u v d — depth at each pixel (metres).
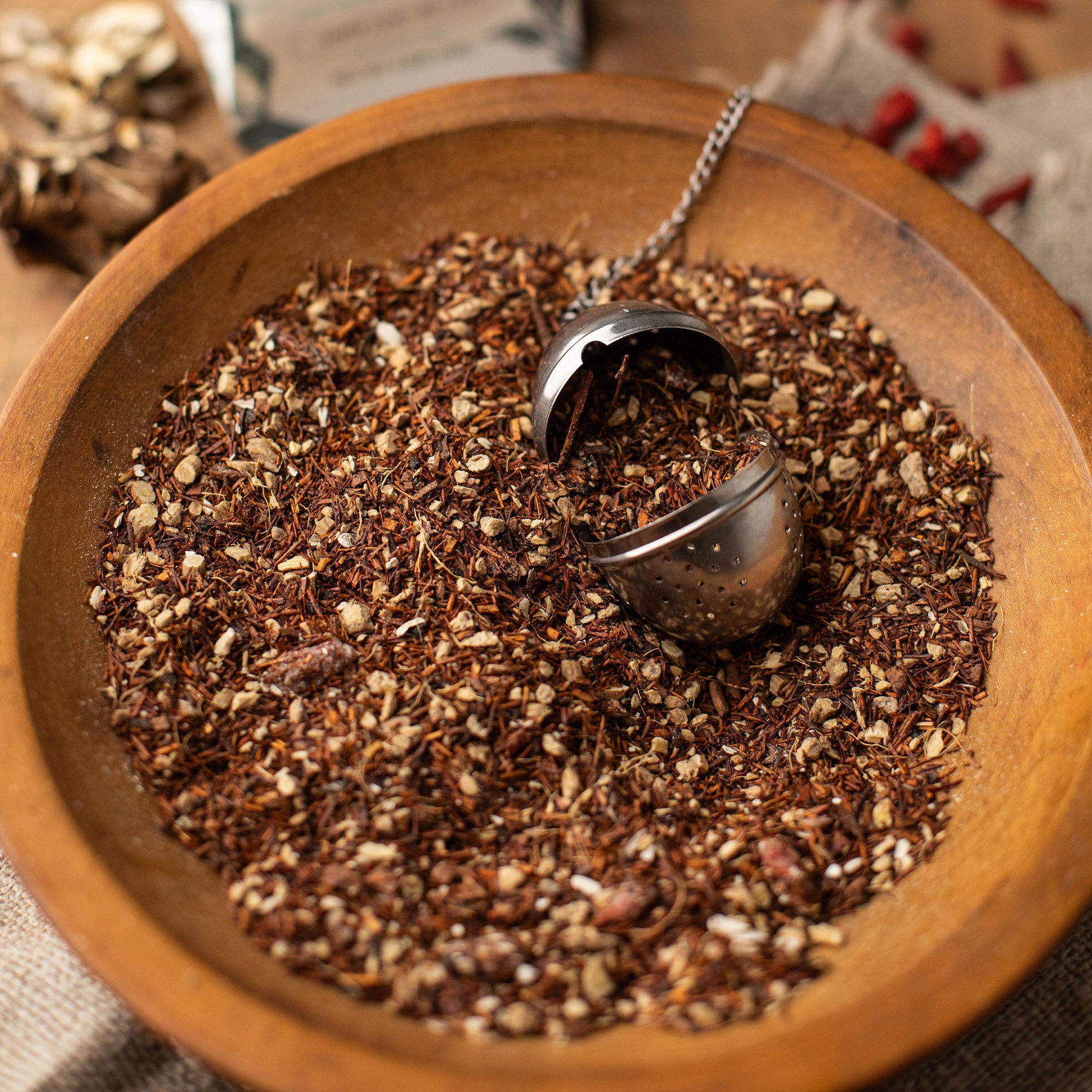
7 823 0.44
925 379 0.51
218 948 0.44
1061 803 0.45
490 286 0.52
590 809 0.47
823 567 0.50
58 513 0.48
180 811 0.46
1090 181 0.58
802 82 0.61
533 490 0.49
